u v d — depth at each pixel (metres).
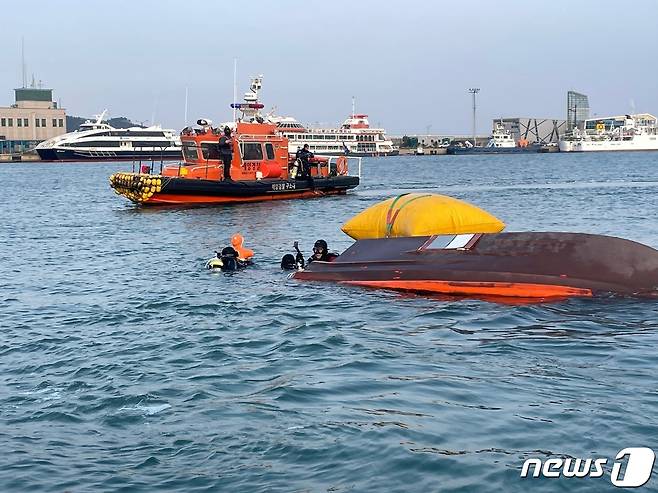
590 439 7.51
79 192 56.22
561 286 14.14
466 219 18.03
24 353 11.53
